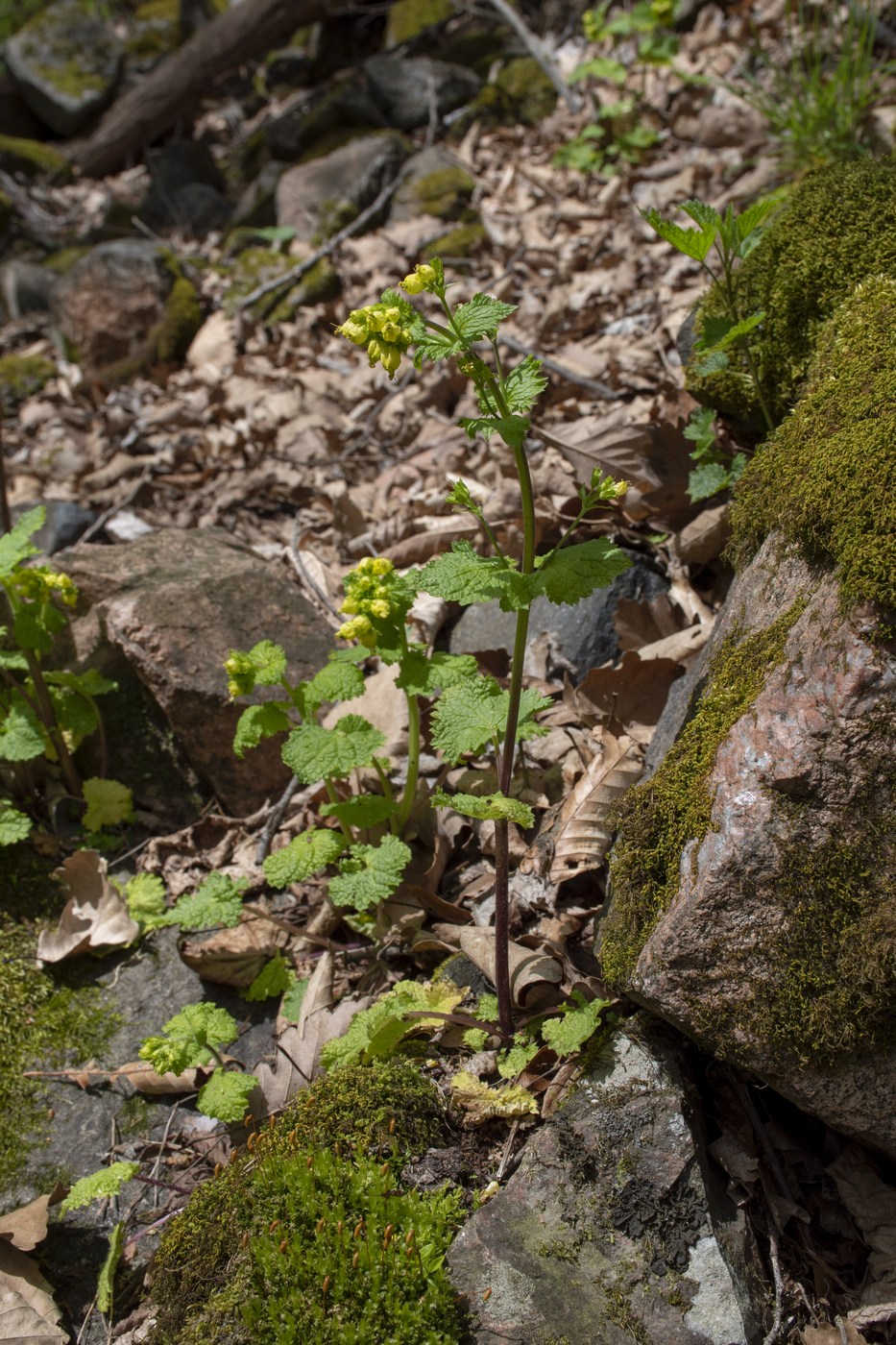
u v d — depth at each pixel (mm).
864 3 5648
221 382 5555
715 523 3354
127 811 3387
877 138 4820
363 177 6621
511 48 7355
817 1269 2145
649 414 3914
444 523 3883
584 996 2412
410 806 2938
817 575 2238
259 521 4488
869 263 2848
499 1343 2006
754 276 3111
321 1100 2445
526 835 2977
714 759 2236
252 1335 2092
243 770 3383
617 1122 2217
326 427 4848
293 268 6254
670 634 3301
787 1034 2066
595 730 3078
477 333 1960
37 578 3209
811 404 2449
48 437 5863
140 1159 2689
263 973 2910
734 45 6137
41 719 3414
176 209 7457
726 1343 1971
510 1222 2148
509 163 6523
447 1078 2504
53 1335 2303
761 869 2090
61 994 3031
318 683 2721
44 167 8297
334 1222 2188
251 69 8570
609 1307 2029
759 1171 2230
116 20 9180
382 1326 2049
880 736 2035
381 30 8195
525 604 2064
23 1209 2488
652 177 5652
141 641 3344
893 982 1984
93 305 6320
